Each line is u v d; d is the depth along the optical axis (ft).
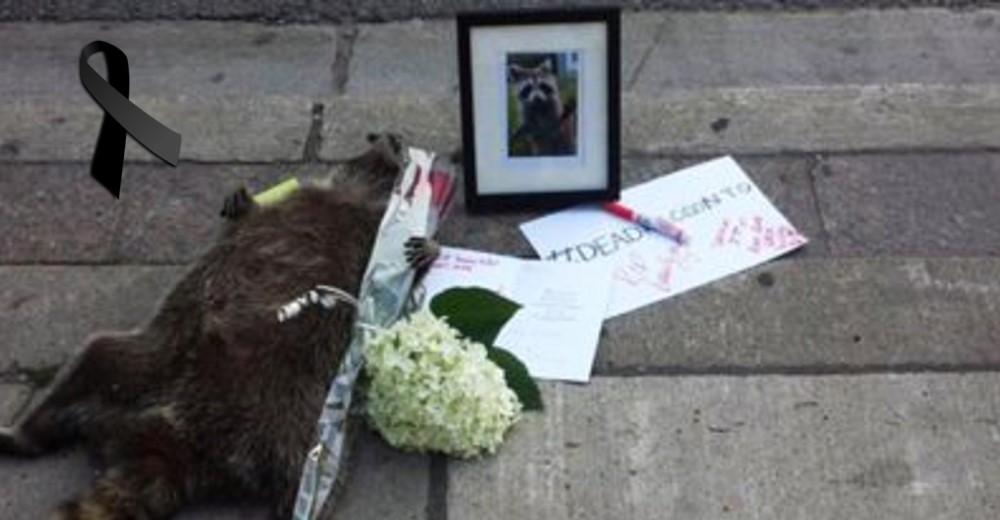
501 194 9.64
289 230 8.73
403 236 8.89
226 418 7.86
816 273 9.28
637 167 10.15
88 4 12.64
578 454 8.16
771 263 9.36
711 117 10.62
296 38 12.25
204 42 12.21
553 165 9.60
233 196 8.91
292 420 7.89
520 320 8.91
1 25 12.42
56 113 10.73
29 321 9.02
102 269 9.39
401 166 9.36
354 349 8.13
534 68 9.31
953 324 8.93
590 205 9.74
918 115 10.64
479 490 7.98
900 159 10.21
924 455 8.14
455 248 9.43
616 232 9.57
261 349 8.07
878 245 9.52
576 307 9.02
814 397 8.47
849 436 8.24
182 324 8.29
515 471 8.07
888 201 9.85
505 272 9.24
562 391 8.52
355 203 9.04
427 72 11.82
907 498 7.91
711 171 10.09
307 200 9.00
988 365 8.67
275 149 10.37
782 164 10.17
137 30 12.36
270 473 7.82
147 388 8.07
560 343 8.79
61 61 11.99
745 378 8.59
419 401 7.81
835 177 10.05
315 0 12.58
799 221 9.69
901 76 11.85
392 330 8.02
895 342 8.81
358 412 8.18
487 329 8.57
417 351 7.89
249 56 12.04
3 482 8.08
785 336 8.86
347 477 8.03
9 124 10.60
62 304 9.12
